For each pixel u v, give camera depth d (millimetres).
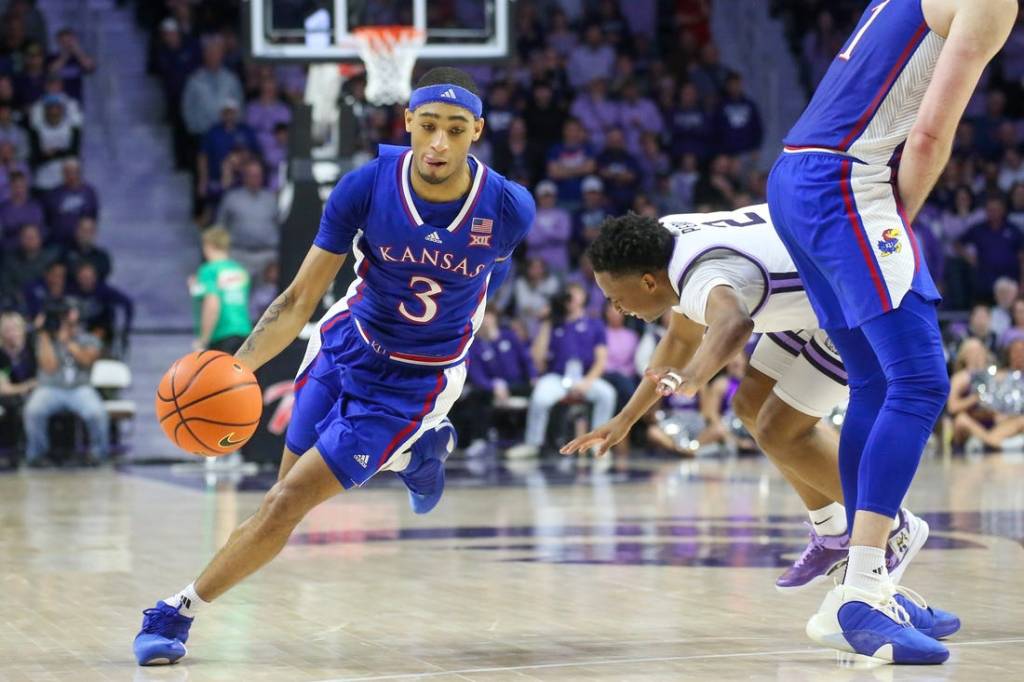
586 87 45219
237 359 10500
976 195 43875
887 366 9961
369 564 15328
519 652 10281
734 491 24672
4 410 32750
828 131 10133
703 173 44875
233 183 40594
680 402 35156
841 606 9836
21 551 16625
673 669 9570
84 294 36062
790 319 10938
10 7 43688
